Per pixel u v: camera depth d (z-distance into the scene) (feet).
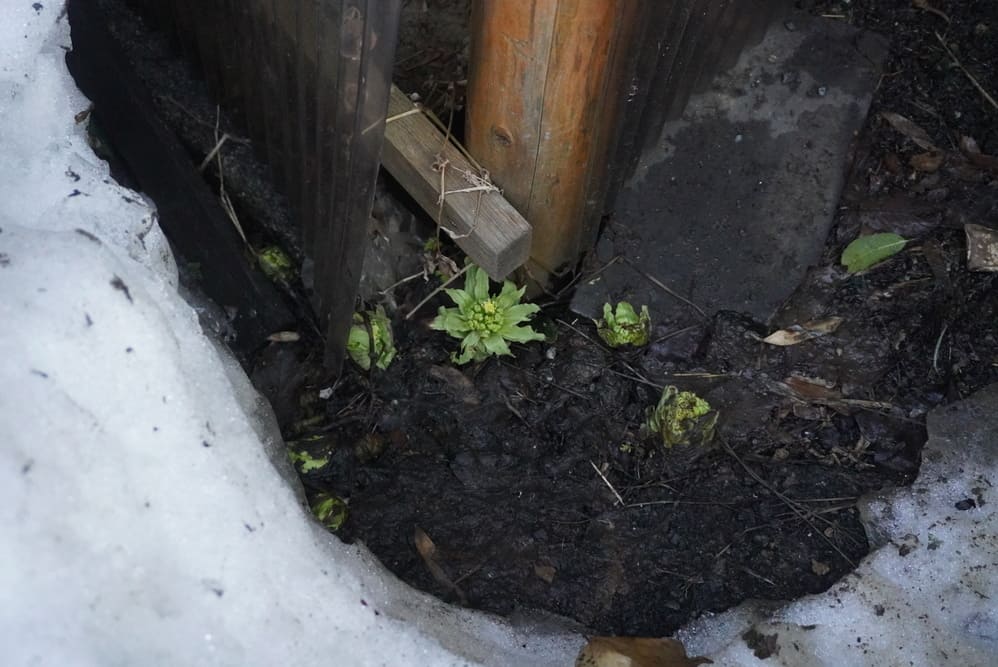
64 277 2.21
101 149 3.11
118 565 2.11
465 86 3.31
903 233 3.32
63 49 2.62
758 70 3.44
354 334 3.14
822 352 3.21
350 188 2.70
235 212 3.27
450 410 3.15
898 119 3.48
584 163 2.93
